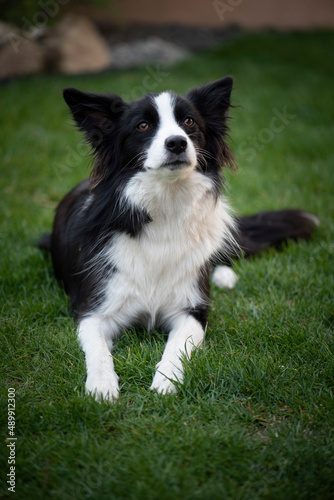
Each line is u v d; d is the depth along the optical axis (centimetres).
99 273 333
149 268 328
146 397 276
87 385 279
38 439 251
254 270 420
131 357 304
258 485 224
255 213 511
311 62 1155
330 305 365
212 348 314
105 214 334
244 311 365
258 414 265
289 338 324
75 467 232
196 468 230
